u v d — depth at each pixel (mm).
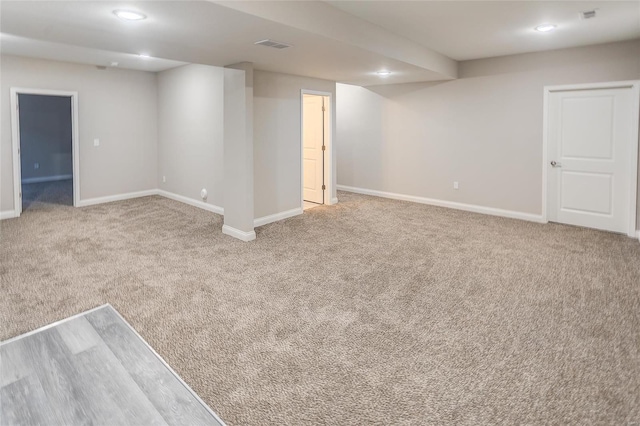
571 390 2014
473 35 4262
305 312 2861
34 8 2412
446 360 2287
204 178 6184
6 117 5414
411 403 1938
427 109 6383
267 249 4293
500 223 5375
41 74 5688
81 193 6363
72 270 3635
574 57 4852
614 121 4711
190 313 2836
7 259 3896
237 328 2635
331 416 1854
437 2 3219
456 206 6250
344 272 3631
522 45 4746
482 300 3053
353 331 2605
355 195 7418
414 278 3488
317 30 3135
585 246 4352
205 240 4617
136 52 3795
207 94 5891
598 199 4961
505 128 5559
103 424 1755
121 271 3629
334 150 6570
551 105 5148
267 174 5301
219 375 2141
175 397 1945
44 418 1785
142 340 2453
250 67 4406
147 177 7234
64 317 2746
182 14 2551
